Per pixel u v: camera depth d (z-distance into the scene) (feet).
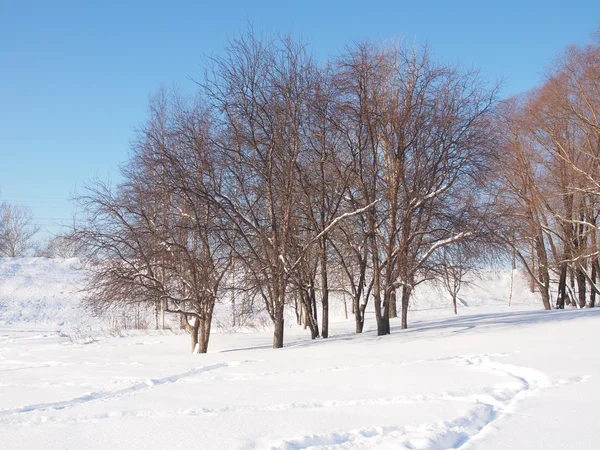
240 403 31.58
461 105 67.62
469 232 65.62
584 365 38.34
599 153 98.02
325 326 77.82
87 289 68.13
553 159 104.58
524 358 42.78
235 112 65.26
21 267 179.22
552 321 70.69
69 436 25.41
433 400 29.76
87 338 97.19
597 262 122.72
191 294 70.13
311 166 72.90
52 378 48.98
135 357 66.44
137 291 64.80
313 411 28.35
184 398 34.42
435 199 69.00
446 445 21.89
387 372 40.45
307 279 77.87
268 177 65.98
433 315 128.16
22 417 30.42
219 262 69.31
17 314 141.69
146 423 27.43
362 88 67.36
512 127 101.14
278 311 68.33
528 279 148.66
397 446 20.97
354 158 69.26
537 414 25.67
